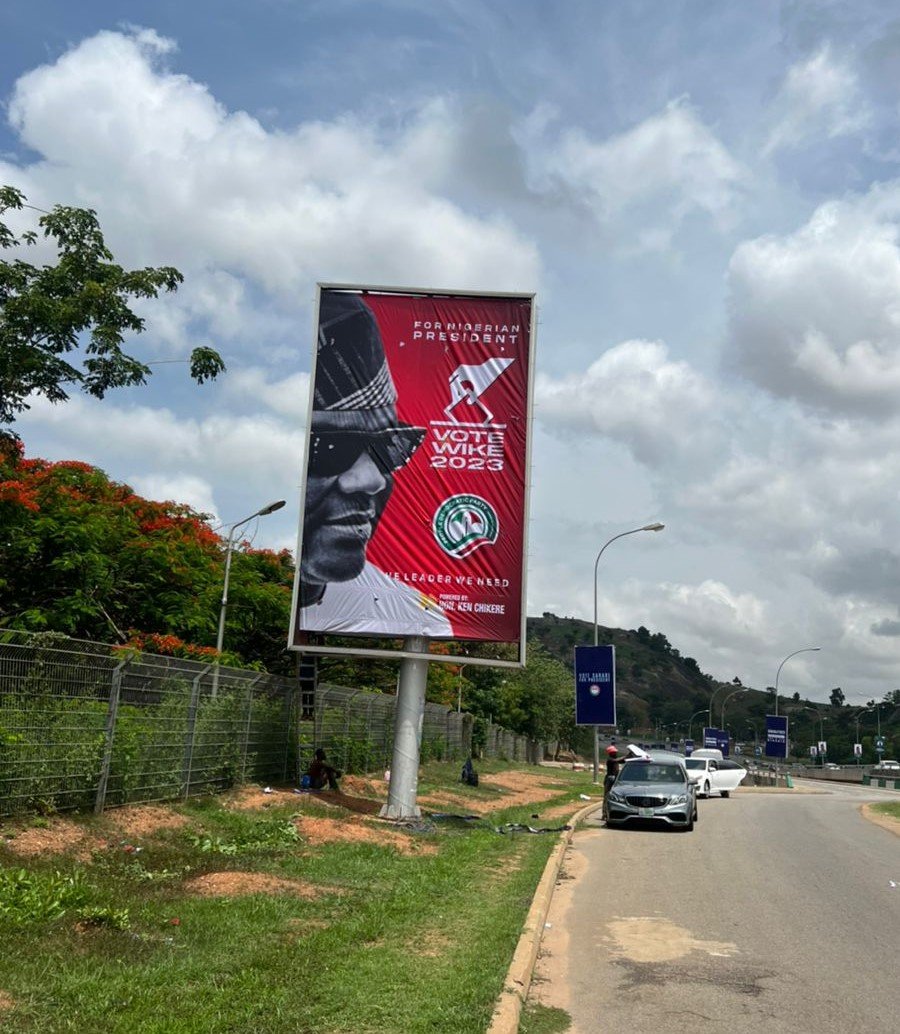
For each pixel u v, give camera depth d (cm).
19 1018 550
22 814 1120
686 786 2195
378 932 853
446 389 1895
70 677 1228
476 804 2492
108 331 1414
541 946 934
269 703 1953
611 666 3841
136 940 746
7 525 2141
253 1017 590
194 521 2819
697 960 884
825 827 2330
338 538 1856
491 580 1839
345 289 1928
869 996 772
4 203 1441
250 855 1217
